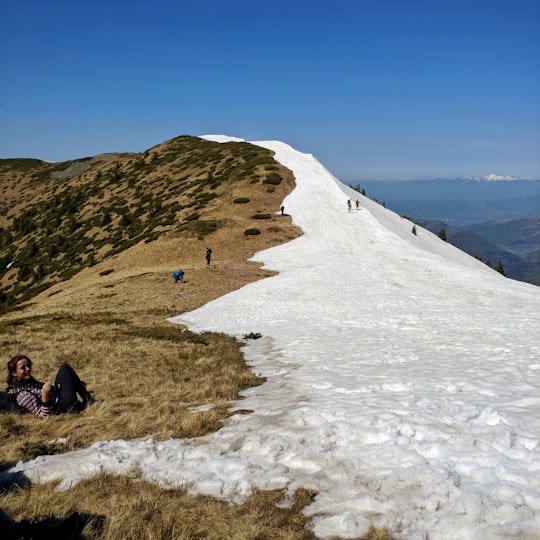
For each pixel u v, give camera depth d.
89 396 10.86
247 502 5.94
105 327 28.23
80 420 9.59
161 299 42.41
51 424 9.45
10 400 10.11
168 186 106.25
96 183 133.00
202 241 67.56
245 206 81.06
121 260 67.81
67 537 5.02
